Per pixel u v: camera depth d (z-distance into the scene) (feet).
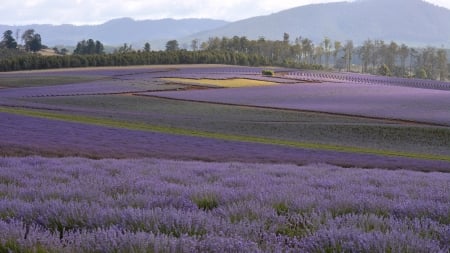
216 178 42.57
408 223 19.99
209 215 20.08
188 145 131.23
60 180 36.78
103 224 18.49
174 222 18.30
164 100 316.60
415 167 105.09
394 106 295.89
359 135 195.72
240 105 299.38
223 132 188.03
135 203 24.13
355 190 34.55
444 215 22.91
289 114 261.65
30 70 600.80
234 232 17.33
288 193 28.45
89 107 276.21
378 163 109.60
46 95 336.29
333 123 222.89
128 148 112.98
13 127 145.18
